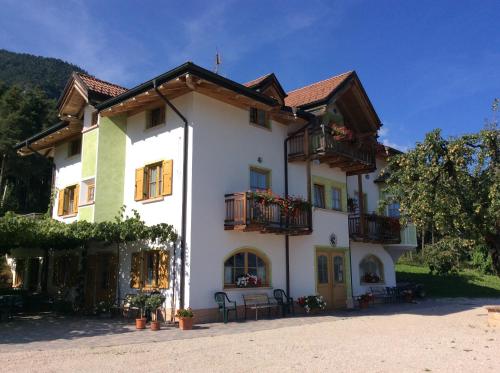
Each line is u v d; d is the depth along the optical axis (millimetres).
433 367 7570
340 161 18531
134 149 16250
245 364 7742
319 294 17781
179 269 13664
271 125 17156
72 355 8547
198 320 13367
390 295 21547
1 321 14008
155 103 15617
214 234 14266
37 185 44312
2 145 39406
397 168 14375
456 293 26375
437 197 12398
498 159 12250
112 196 16188
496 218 11750
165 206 14570
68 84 18125
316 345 9609
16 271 23312
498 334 11297
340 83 18562
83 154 17453
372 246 21938
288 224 15562
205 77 13578
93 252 17156
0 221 12992
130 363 7824
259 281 15422
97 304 16125
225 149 15133
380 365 7676
